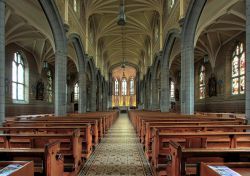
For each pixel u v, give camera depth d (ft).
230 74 73.41
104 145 31.12
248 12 23.58
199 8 40.16
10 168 8.59
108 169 20.03
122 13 51.96
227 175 8.12
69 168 17.52
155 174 16.90
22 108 74.38
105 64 143.43
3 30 25.68
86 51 74.59
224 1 41.29
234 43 70.28
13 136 15.89
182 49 45.73
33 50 80.94
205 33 69.82
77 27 62.34
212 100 86.07
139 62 153.58
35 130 20.02
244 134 15.81
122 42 121.90
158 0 71.92
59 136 16.56
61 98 47.96
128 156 24.67
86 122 26.04
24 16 41.98
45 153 11.00
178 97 126.72
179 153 10.57
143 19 92.63
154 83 91.45
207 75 92.68
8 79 66.28
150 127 22.08
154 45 88.58
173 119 28.22
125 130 49.57
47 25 50.55
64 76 48.52
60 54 47.85
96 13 84.02
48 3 41.52
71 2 55.77
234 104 69.21
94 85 94.73
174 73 128.57
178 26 49.65
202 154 10.50
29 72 80.18
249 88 23.44
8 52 66.80
